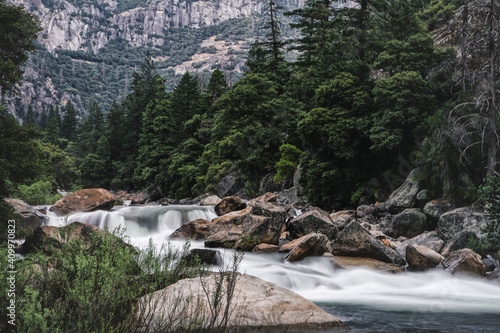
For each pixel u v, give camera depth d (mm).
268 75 52062
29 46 20359
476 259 14195
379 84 27109
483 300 10727
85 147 111312
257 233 18438
